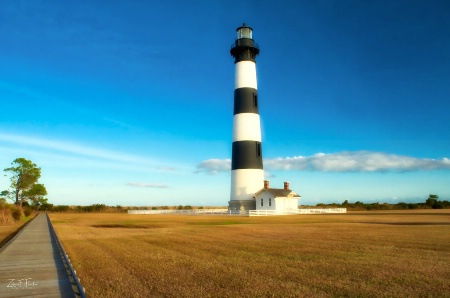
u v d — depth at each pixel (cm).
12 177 8150
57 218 5662
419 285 1095
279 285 1107
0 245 1962
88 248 1912
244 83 6269
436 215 5431
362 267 1360
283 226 3431
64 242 2189
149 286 1098
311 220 4453
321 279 1179
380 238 2289
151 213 8062
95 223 4206
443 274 1237
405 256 1600
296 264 1430
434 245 1941
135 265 1420
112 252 1766
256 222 4175
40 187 8550
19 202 8362
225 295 1005
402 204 9475
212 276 1225
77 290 946
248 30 6303
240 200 6238
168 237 2475
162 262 1485
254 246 1959
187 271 1305
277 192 6366
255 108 6272
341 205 9644
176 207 10581
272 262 1476
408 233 2597
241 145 6231
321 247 1900
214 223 4084
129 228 3362
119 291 1042
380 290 1044
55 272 1185
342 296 991
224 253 1719
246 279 1182
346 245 1969
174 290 1053
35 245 1870
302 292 1030
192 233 2773
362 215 5688
